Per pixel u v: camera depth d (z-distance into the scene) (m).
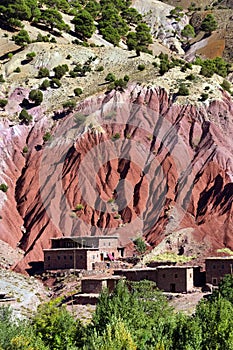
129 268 176.38
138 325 105.12
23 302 157.62
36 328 111.38
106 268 180.38
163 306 123.69
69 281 173.38
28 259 191.62
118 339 92.94
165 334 99.25
